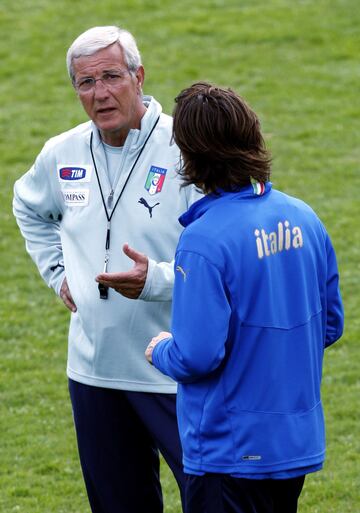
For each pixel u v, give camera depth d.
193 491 14.00
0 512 22.36
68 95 57.16
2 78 59.41
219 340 13.19
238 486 13.57
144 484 18.23
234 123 13.60
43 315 35.34
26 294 37.06
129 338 17.05
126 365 17.16
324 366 30.58
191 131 13.62
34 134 52.25
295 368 13.86
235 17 66.56
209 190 13.92
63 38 64.06
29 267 39.41
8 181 47.19
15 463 25.06
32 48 62.91
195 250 13.40
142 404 17.25
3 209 44.44
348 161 48.59
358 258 38.91
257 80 58.12
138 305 16.91
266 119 53.38
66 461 25.16
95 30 16.88
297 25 64.75
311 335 14.15
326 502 22.50
